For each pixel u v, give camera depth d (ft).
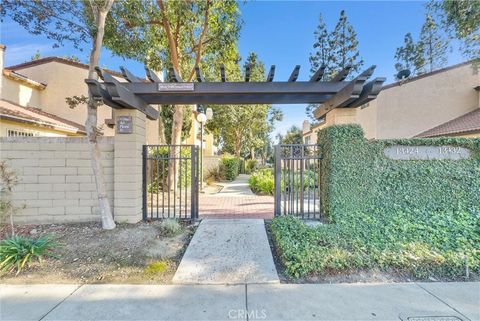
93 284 11.44
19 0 16.37
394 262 12.34
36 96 41.06
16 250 13.05
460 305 9.64
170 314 9.22
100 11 16.48
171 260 13.71
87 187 18.49
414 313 9.14
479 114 37.96
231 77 45.52
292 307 9.62
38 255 13.19
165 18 29.78
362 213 17.84
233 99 18.66
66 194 18.39
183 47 33.94
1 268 12.22
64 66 42.60
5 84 35.22
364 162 18.08
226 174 57.93
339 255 12.59
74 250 14.38
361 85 14.32
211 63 36.01
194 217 19.01
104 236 15.92
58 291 10.81
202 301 10.09
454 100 42.86
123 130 18.25
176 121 35.09
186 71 35.04
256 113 74.08
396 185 18.08
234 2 29.48
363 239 14.58
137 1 25.30
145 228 17.24
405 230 15.74
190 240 15.85
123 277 12.09
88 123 16.67
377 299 10.07
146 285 11.37
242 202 27.81
